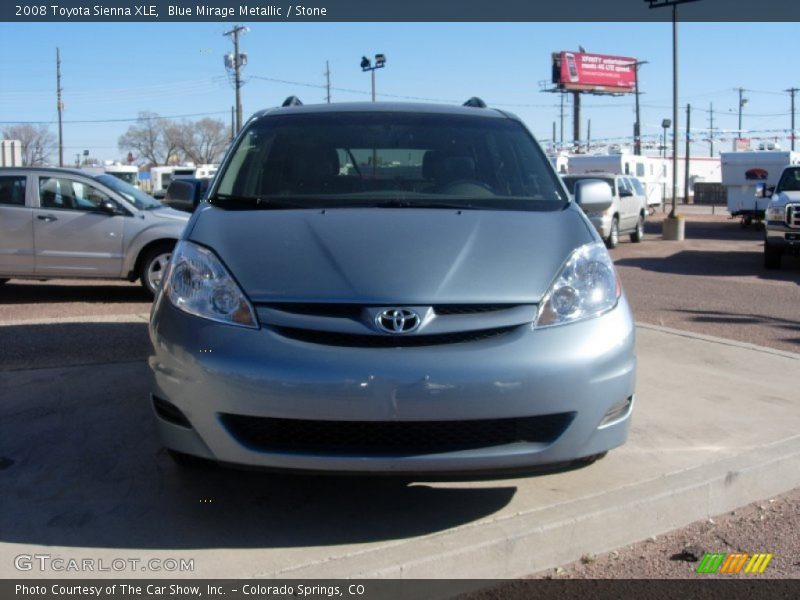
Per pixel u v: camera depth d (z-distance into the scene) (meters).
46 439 4.63
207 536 3.54
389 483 4.12
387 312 3.32
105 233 9.96
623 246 20.88
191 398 3.36
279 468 3.28
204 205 4.30
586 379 3.37
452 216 3.99
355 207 4.14
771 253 14.65
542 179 4.66
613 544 3.80
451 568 3.38
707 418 5.17
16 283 11.91
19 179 9.99
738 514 4.20
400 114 5.03
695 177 62.50
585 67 75.19
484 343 3.33
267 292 3.42
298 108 5.16
